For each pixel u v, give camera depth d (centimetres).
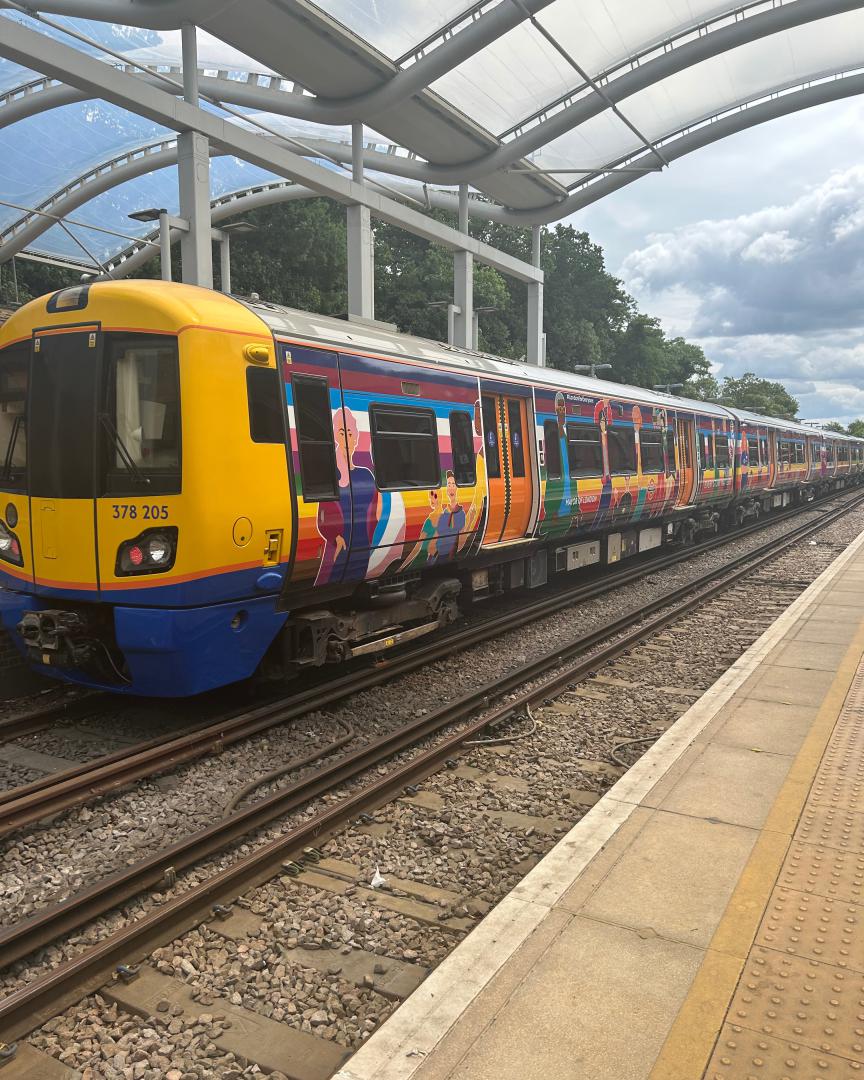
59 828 505
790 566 1617
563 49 2244
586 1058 267
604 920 347
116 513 618
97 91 1689
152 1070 308
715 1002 292
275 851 461
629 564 1767
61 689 796
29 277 4103
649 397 1588
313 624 733
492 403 1021
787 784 486
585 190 3459
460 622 1117
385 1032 282
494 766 620
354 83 2281
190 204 1894
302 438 684
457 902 432
